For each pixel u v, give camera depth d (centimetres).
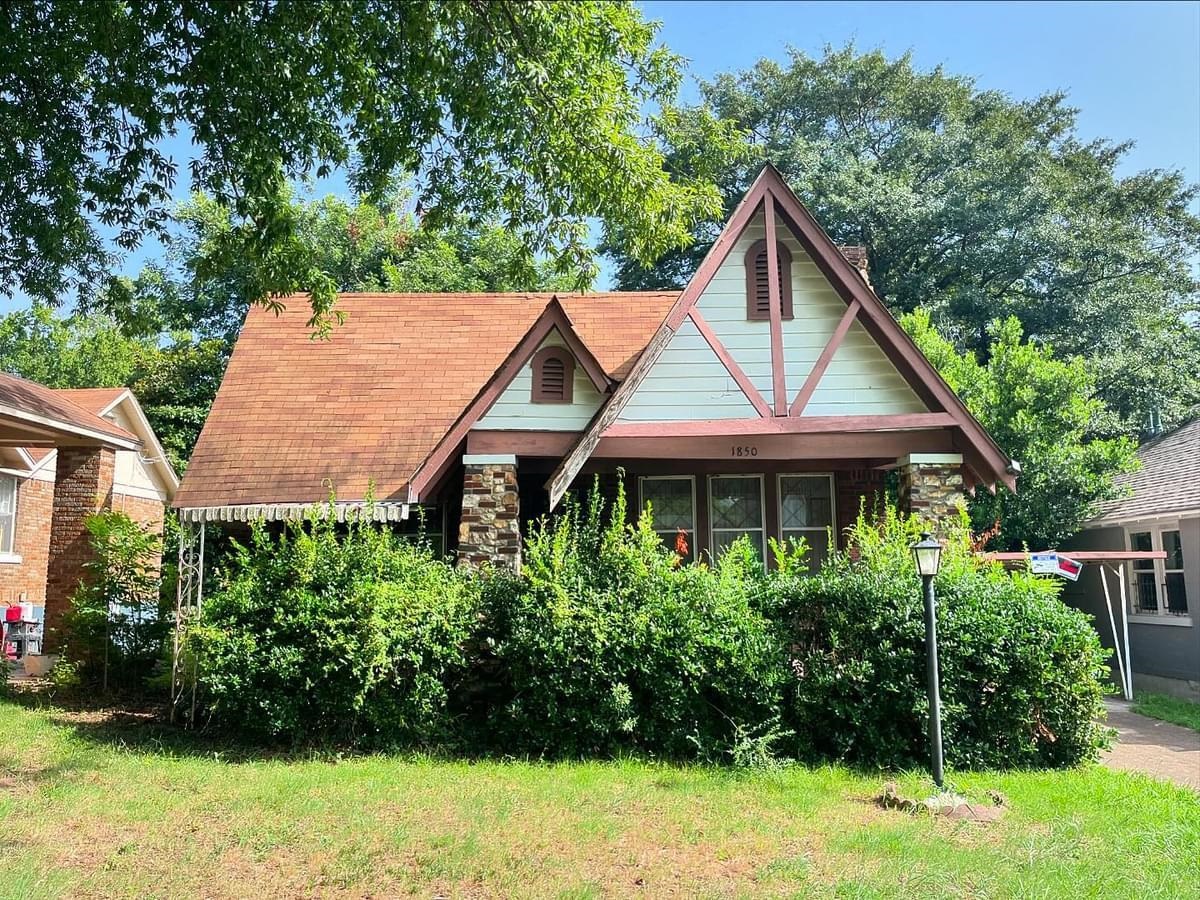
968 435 1177
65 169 1013
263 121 951
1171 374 2903
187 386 2725
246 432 1396
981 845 670
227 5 844
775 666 947
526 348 1238
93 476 1525
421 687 970
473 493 1217
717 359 1262
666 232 938
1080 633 953
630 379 1152
